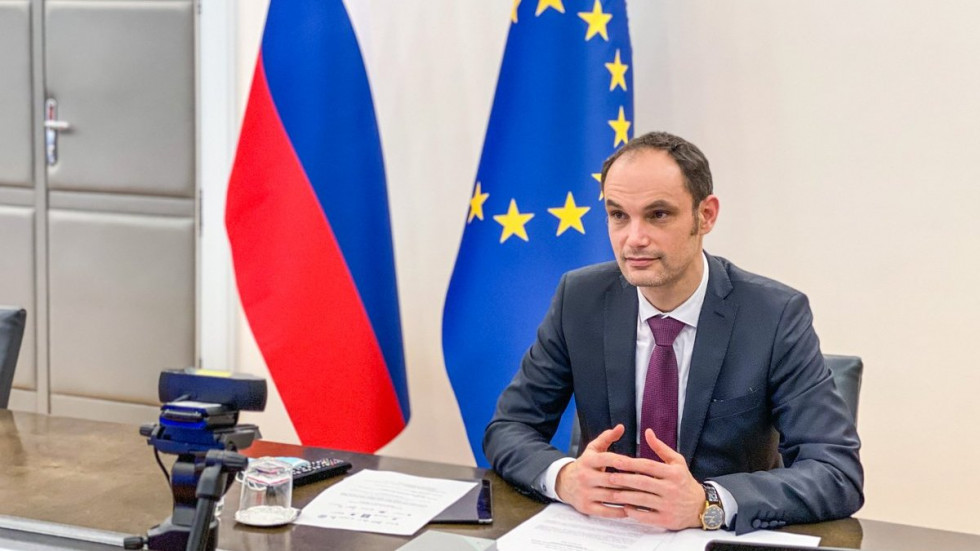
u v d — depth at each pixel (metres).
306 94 2.68
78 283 3.64
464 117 3.10
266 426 3.45
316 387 2.76
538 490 1.65
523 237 2.61
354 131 2.71
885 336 2.77
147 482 1.69
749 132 2.82
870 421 2.80
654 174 1.62
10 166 3.66
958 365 2.70
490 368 2.64
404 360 2.87
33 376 3.74
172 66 3.42
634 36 2.89
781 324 1.76
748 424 1.76
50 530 1.46
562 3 2.57
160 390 1.36
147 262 3.54
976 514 2.72
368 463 1.83
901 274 2.73
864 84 2.71
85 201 3.60
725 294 1.79
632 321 1.83
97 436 1.96
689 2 2.84
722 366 1.77
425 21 3.10
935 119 2.66
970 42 2.61
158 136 3.47
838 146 2.75
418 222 3.18
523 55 2.60
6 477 1.70
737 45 2.81
